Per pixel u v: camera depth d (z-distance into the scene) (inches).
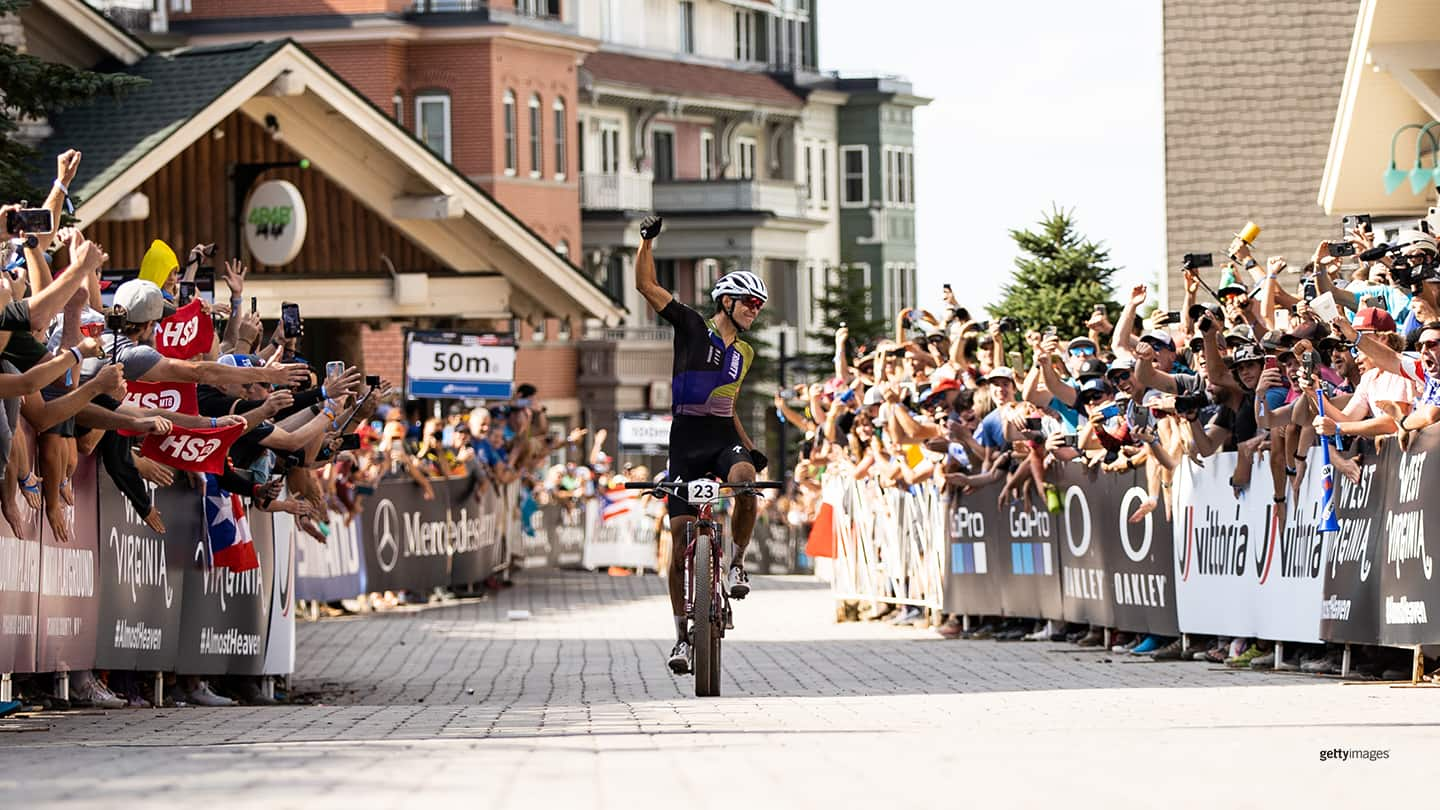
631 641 1792.6
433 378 2618.1
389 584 2289.6
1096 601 1450.5
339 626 2018.9
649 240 1039.0
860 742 726.5
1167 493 1332.4
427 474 2416.3
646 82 5644.7
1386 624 1056.8
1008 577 1606.8
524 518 3041.3
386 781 601.0
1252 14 2625.5
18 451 927.7
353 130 2623.0
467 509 2539.4
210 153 2502.5
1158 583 1350.9
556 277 2854.3
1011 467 1601.9
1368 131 1958.7
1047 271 2723.9
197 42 4694.9
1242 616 1235.9
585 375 5231.3
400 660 1596.9
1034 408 1539.1
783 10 6407.5
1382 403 1045.2
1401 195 2011.6
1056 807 529.3
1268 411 1175.0
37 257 930.7
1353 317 1231.5
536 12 5059.1
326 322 2965.1
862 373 1883.6
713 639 1062.4
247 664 1218.0
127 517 1088.8
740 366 1051.3
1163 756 650.2
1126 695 1023.6
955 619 1720.0
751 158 6190.9
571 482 3427.7
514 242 2795.3
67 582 1018.1
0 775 623.8
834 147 6510.8
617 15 5679.1
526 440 2832.2
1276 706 917.8
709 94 5880.9
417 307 2746.1
